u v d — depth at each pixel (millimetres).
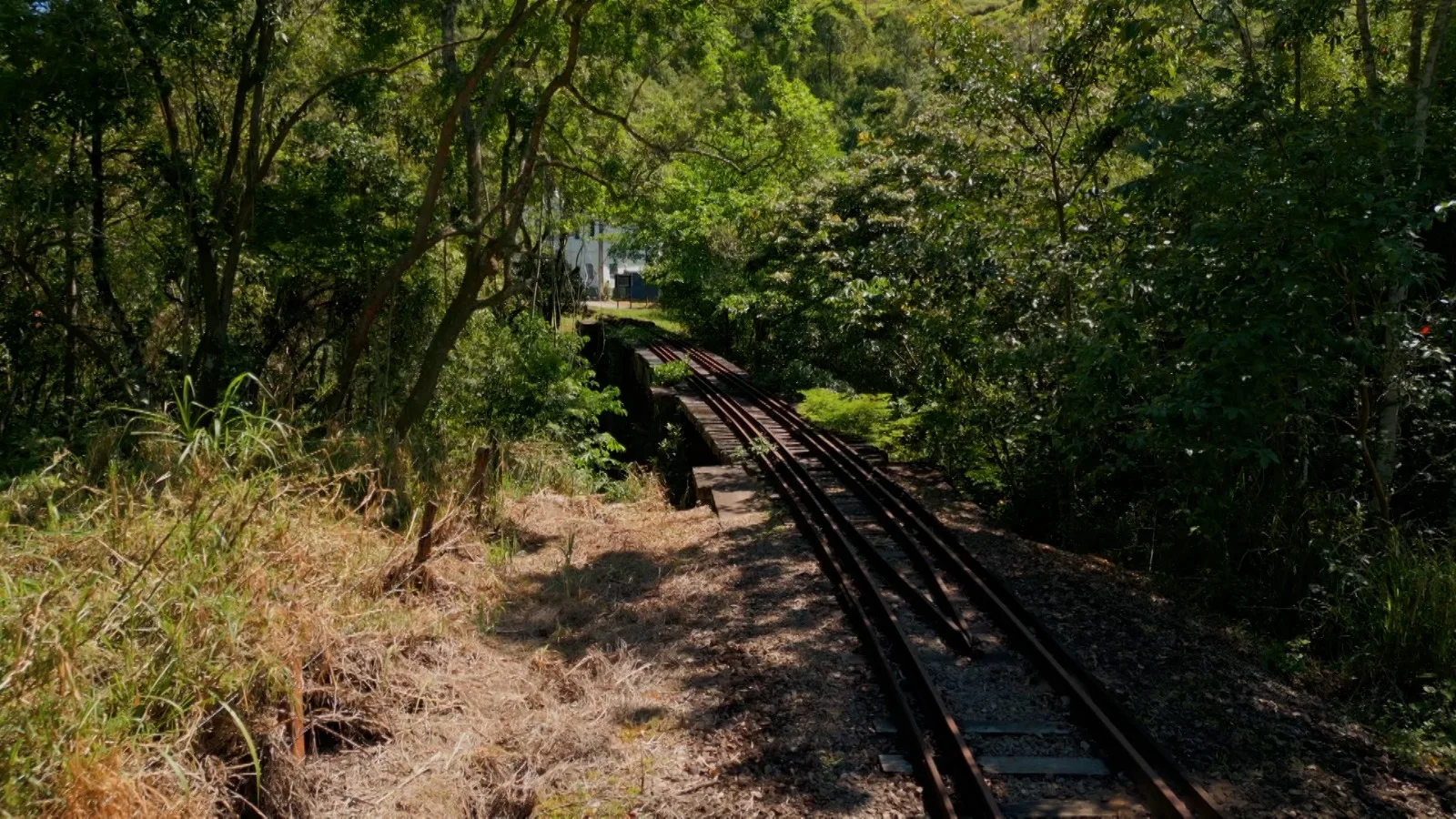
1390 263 5809
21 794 3184
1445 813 4309
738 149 15672
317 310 17688
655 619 6973
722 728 5152
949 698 5434
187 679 4043
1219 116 7227
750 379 23359
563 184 17953
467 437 14055
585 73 15625
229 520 5258
